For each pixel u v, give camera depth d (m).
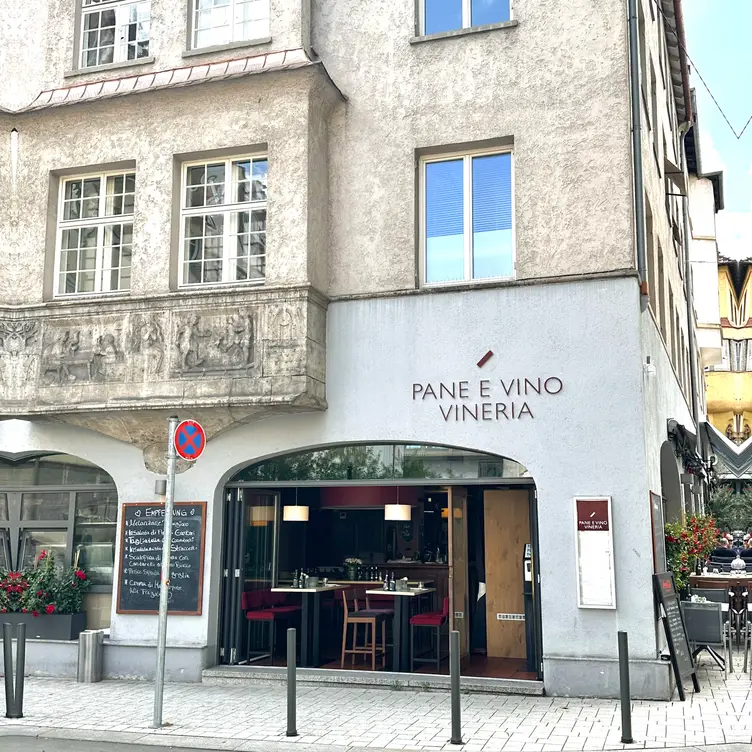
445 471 11.32
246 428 11.99
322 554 16.33
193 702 10.27
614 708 9.54
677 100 20.77
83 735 8.76
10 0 13.48
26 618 12.43
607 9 11.32
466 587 12.99
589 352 10.74
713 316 31.42
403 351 11.50
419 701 10.16
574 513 10.45
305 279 11.38
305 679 11.29
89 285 12.83
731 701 9.85
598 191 11.01
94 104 12.58
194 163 12.55
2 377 12.32
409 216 11.79
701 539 13.73
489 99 11.63
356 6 12.45
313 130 11.86
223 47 12.54
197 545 11.93
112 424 12.25
